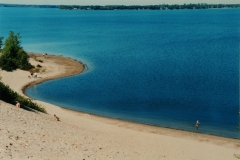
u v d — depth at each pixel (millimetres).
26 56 70188
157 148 27219
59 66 73312
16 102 32969
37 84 58562
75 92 53562
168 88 55500
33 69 68375
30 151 16531
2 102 29141
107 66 75062
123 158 20969
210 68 72312
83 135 25953
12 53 68625
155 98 49594
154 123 38656
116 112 43031
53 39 132500
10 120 22906
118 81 60844
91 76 65062
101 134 29141
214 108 44469
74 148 20359
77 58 85625
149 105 46188
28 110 31688
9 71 63750
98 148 22297
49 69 69625
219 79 61625
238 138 34000
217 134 35156
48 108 41156
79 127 30656
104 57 87438
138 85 57688
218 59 84562
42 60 79938
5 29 180625
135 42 122312
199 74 66125
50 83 59375
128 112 43031
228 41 124500
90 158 18734
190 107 45031
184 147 29141
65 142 21328
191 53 95188
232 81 59938
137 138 30562
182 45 113500
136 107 45219
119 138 29016
